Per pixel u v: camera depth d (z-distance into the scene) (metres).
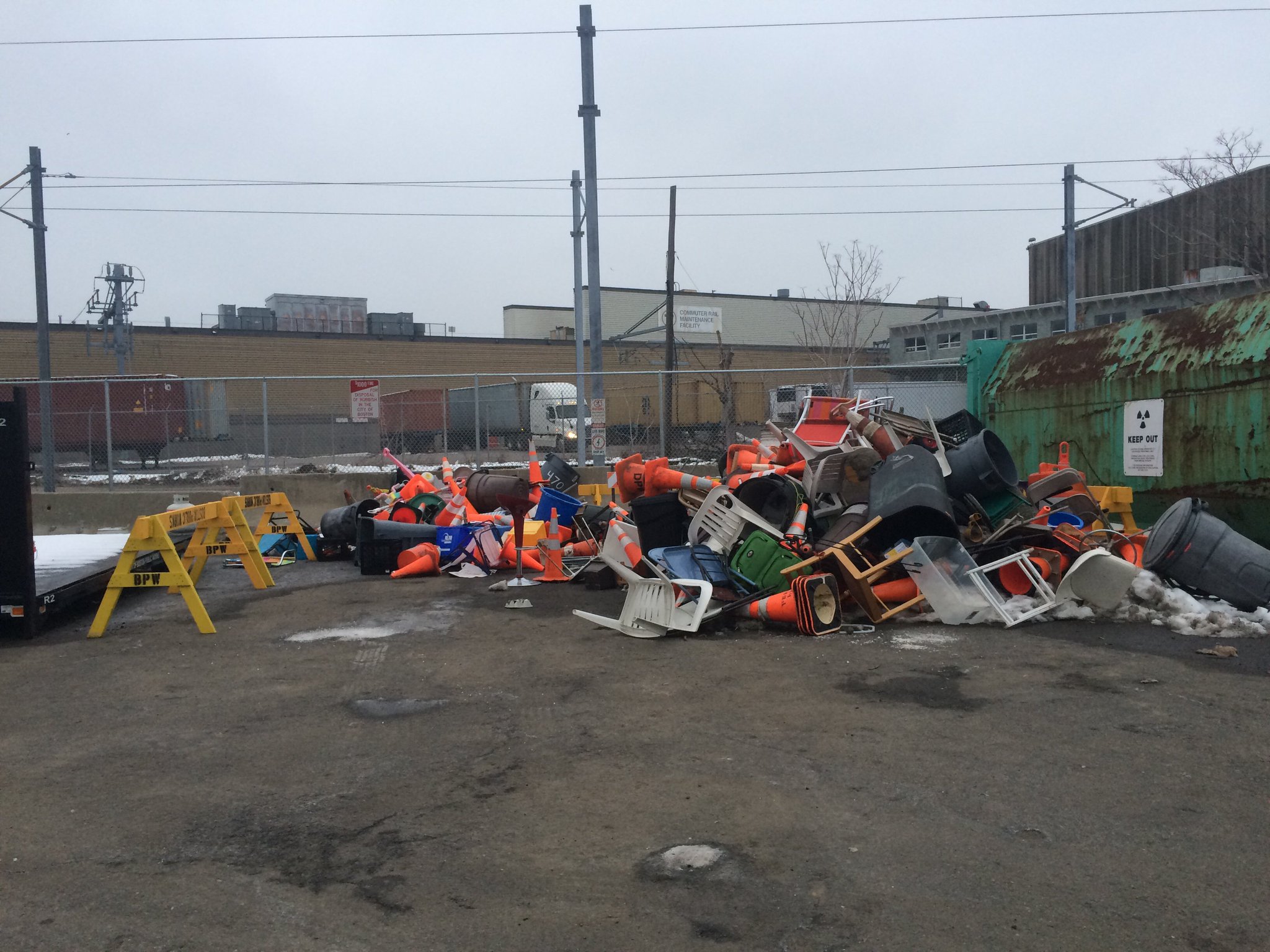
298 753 4.78
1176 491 10.48
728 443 18.08
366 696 5.78
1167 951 2.88
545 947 2.97
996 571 7.95
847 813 3.91
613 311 63.88
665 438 17.30
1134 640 6.72
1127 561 7.92
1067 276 23.30
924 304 60.25
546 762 4.57
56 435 24.41
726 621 7.49
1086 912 3.11
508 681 6.04
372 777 4.44
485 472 10.57
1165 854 3.50
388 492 13.39
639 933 3.04
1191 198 33.56
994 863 3.46
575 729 5.06
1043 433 12.60
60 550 10.38
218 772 4.53
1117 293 38.50
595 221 16.78
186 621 8.22
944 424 9.71
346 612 8.48
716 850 3.60
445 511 11.28
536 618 8.00
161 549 7.68
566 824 3.87
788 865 3.47
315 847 3.70
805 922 3.08
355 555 11.35
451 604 8.71
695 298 65.19
